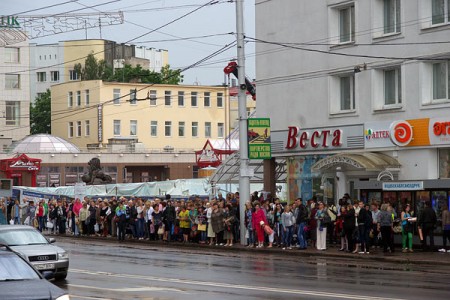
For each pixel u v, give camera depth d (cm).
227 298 1830
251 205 3644
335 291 1909
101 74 11412
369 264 2752
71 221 4834
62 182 8175
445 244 3062
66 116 9588
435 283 2092
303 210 3384
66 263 2319
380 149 3625
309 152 3997
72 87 9488
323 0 3925
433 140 3378
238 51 3700
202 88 9638
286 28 4134
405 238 3108
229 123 9769
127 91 9256
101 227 4609
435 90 3441
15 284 1419
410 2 3491
